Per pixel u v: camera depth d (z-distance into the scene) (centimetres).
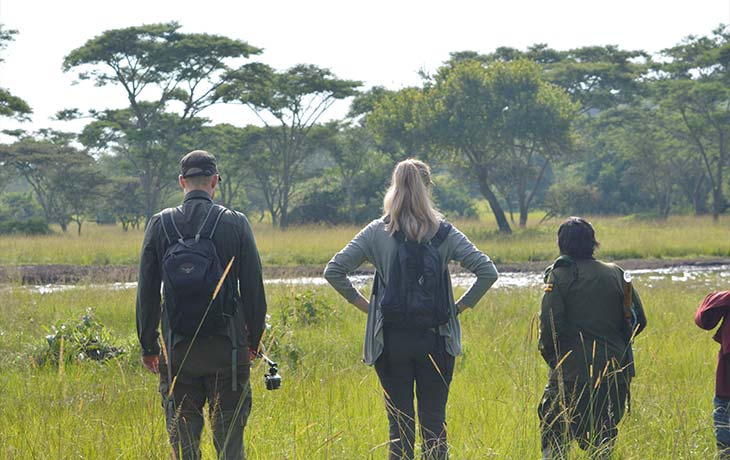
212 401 614
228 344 605
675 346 1410
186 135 8819
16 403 927
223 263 600
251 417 795
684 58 9338
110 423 777
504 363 1164
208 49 8262
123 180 10138
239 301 621
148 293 612
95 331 1454
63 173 9700
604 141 11394
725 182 10481
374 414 848
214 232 604
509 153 7875
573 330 733
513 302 2159
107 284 2756
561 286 738
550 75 9044
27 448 666
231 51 8362
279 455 670
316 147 9806
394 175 688
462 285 3030
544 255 4819
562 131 6781
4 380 1159
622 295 738
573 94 9169
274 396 886
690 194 10538
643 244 4919
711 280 3306
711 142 9225
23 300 2155
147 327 619
